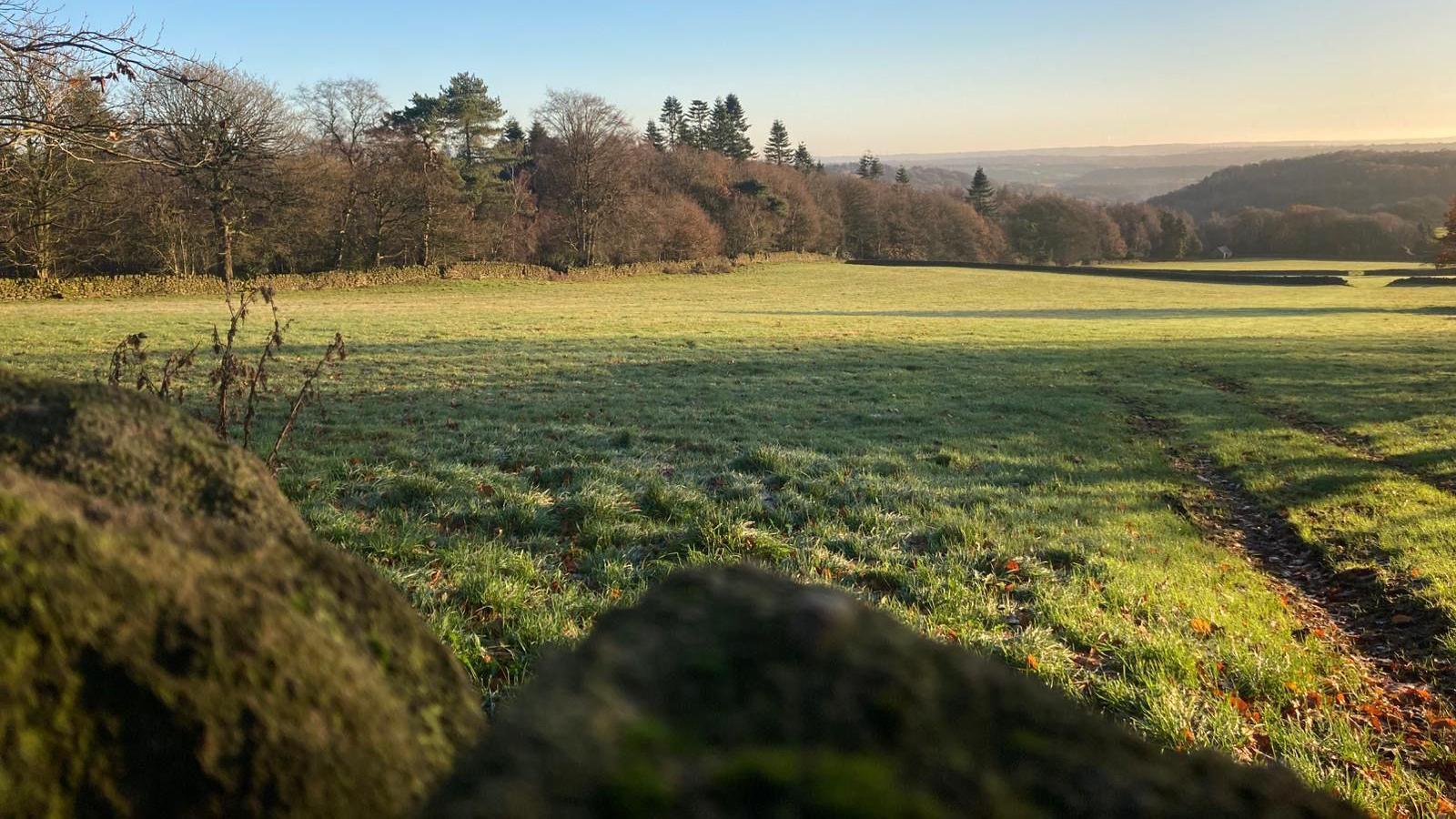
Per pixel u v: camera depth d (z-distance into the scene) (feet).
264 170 130.21
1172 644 19.95
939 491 34.94
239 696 3.84
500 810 2.43
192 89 21.52
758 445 42.06
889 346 97.04
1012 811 2.69
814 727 2.95
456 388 58.59
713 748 2.83
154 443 6.36
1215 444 51.13
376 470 31.14
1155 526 33.58
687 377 69.00
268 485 6.67
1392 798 14.49
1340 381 75.46
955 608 21.76
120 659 3.73
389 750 4.17
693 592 3.79
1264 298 207.00
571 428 44.60
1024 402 62.80
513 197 261.44
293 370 62.34
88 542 3.95
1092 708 17.13
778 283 242.37
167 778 3.65
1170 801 2.86
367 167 198.18
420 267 202.59
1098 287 246.06
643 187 280.10
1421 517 34.04
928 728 2.98
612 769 2.61
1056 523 31.53
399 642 4.90
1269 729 16.96
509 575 21.09
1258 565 31.32
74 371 58.44
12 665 3.54
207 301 139.64
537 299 175.11
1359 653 22.99
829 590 3.87
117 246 154.61
